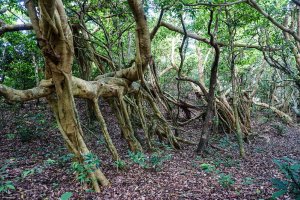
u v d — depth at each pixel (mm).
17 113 13930
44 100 16656
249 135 13828
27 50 13117
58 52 5641
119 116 8914
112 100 8906
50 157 8344
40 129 11406
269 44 10750
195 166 7934
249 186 6207
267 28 10711
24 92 5844
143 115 9797
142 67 7758
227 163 8484
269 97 20250
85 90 6910
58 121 6270
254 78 19359
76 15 10531
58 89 5938
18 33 12312
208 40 10445
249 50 14344
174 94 19438
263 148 11609
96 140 10883
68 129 6195
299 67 9711
